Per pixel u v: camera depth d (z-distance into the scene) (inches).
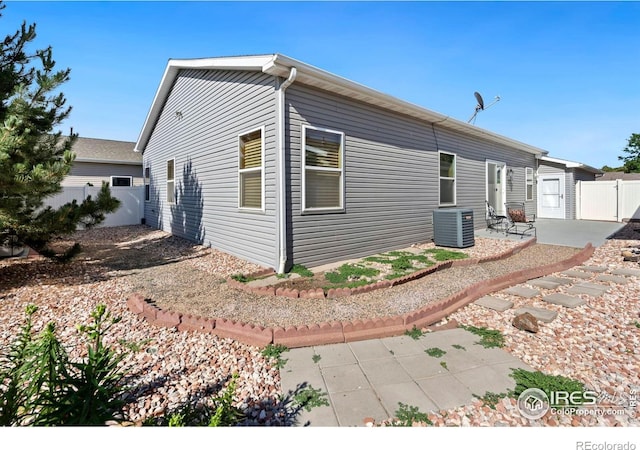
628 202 492.7
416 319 131.0
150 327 129.0
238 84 239.9
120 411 68.5
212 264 233.1
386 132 269.6
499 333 121.3
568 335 119.0
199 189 315.0
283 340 114.0
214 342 116.0
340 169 232.8
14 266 223.3
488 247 275.6
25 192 165.2
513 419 74.8
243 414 76.3
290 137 201.6
